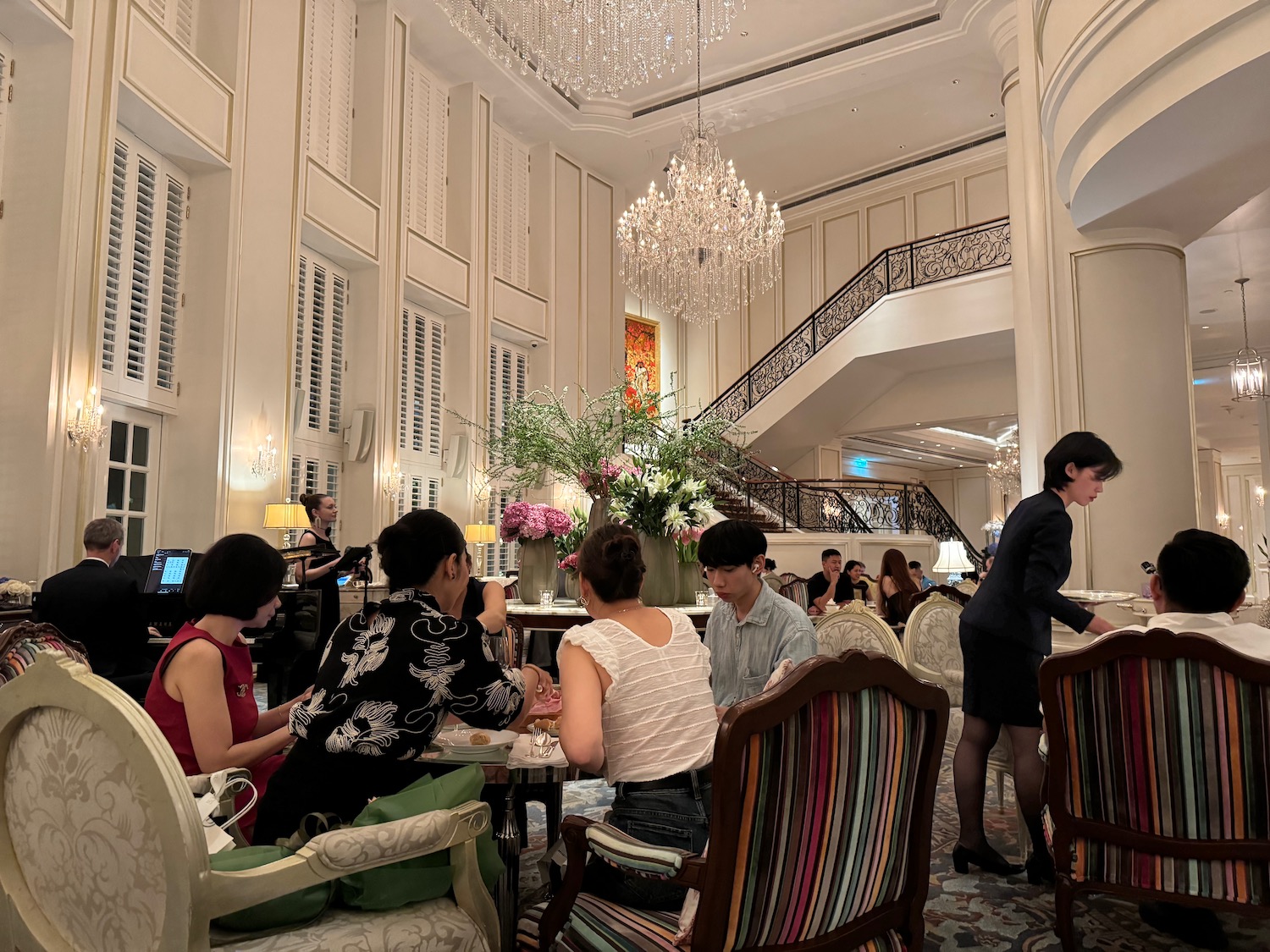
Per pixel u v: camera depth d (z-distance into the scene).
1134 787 2.15
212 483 7.30
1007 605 2.97
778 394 13.82
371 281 9.70
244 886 1.36
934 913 2.65
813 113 13.57
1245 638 2.26
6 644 1.64
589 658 1.85
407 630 1.89
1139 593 6.32
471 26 10.42
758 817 1.36
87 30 6.09
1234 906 2.03
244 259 7.71
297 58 8.50
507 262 12.45
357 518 9.40
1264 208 6.97
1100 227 6.52
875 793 1.51
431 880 1.65
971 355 12.44
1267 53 3.95
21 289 5.86
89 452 6.06
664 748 1.83
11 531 5.70
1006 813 3.80
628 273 14.50
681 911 1.67
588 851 1.75
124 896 1.35
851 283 13.34
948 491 22.78
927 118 13.85
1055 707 2.26
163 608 5.07
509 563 12.00
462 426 11.19
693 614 4.18
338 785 1.81
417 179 10.89
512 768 2.02
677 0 10.16
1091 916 2.62
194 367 7.43
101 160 6.20
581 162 13.70
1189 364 6.64
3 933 1.52
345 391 9.64
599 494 4.39
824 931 1.50
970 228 11.65
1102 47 4.92
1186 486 6.44
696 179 10.34
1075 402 6.67
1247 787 2.02
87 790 1.36
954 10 10.37
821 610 7.66
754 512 13.51
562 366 13.07
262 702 6.32
